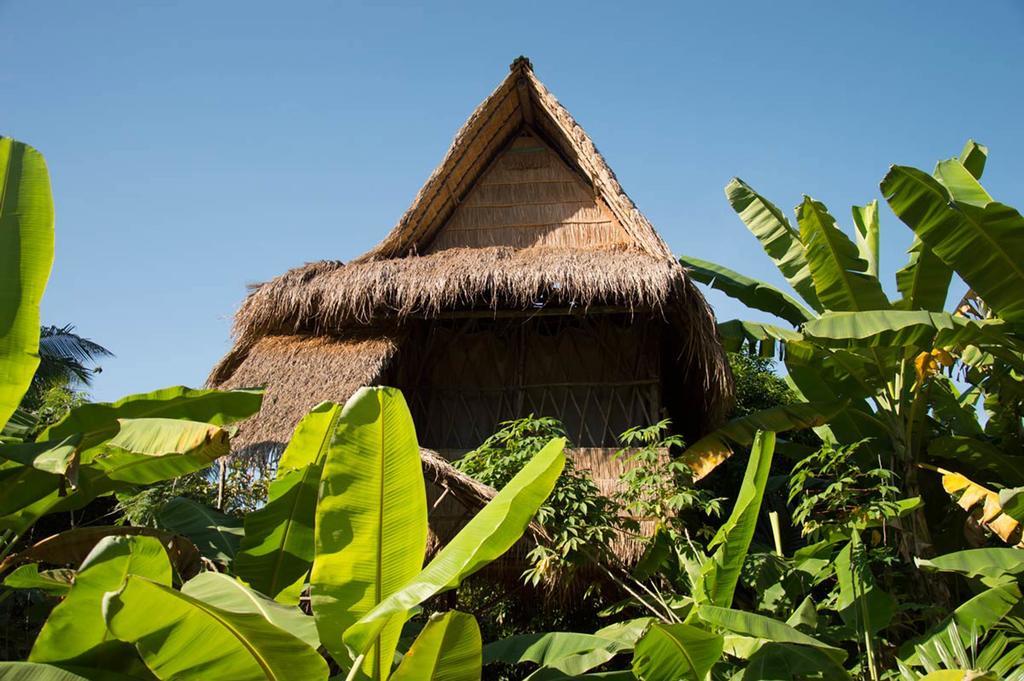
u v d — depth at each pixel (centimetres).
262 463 955
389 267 1114
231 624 445
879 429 1147
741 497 730
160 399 649
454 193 1287
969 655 756
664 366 1298
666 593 899
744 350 1212
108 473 645
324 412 670
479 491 856
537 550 858
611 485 1067
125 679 494
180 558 690
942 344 1000
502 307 1154
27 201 639
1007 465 1110
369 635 479
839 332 982
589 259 1092
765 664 677
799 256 1177
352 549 518
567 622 1149
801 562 920
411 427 536
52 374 1638
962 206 921
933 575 957
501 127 1304
